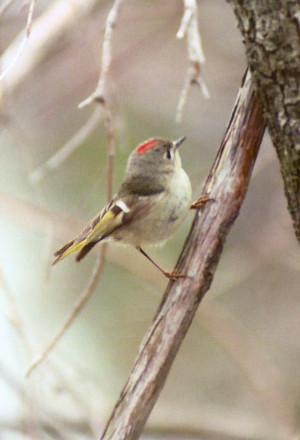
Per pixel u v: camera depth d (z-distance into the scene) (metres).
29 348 7.74
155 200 7.87
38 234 12.96
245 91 6.11
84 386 8.62
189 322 6.06
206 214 6.18
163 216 7.95
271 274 13.07
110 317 13.04
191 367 13.45
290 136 5.48
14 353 9.09
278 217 12.18
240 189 6.15
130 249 11.19
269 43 5.18
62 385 8.21
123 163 11.87
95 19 11.17
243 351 11.12
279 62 5.23
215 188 6.21
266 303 13.07
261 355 11.67
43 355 6.93
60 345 12.33
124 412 5.78
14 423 9.12
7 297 7.73
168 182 7.96
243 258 12.32
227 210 6.14
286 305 13.01
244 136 6.11
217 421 10.57
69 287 13.11
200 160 12.57
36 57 9.05
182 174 8.09
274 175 12.56
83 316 12.93
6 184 11.95
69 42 11.07
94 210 12.17
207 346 13.57
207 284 6.12
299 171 5.61
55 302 12.86
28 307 12.42
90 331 12.85
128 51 11.73
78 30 10.27
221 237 6.14
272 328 12.96
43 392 8.41
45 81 11.52
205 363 13.47
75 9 9.35
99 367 12.43
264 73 5.36
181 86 12.57
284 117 5.45
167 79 12.52
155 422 10.47
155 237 8.12
